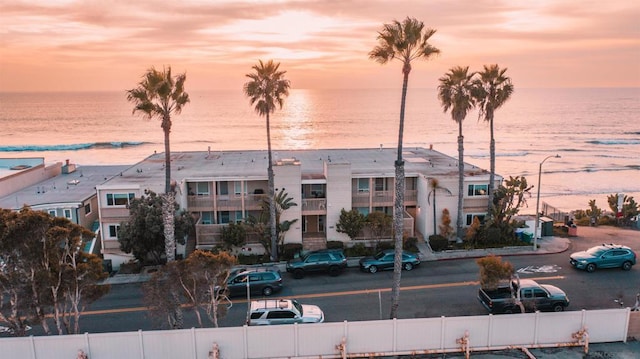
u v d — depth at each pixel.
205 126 191.50
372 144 143.50
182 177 37.69
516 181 37.03
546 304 24.97
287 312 23.67
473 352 20.50
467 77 36.22
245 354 19.78
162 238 32.56
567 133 157.88
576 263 32.16
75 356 19.09
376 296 28.73
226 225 36.03
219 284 21.22
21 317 21.61
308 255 32.78
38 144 140.25
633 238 39.62
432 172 40.22
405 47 23.14
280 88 33.91
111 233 35.12
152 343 19.33
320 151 52.78
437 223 38.16
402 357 20.20
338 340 19.98
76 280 19.83
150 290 20.48
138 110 24.62
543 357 20.03
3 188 39.78
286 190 36.81
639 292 28.56
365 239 37.25
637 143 131.25
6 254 18.58
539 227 39.19
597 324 20.84
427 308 26.84
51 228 19.14
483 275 23.28
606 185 76.38
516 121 199.50
